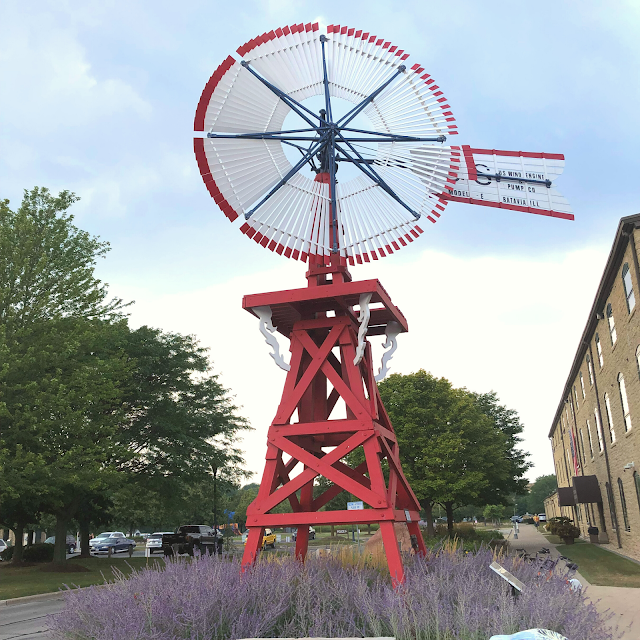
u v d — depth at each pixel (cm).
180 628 527
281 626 560
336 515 726
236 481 2866
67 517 2373
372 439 754
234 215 834
